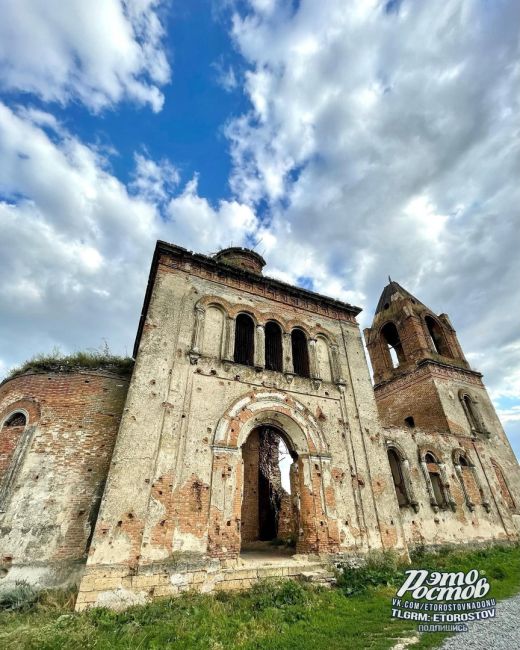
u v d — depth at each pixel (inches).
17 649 231.9
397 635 263.3
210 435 446.0
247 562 402.3
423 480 676.1
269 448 759.1
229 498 416.5
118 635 261.9
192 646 245.8
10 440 455.5
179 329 509.4
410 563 484.7
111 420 490.9
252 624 282.4
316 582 392.5
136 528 360.2
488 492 761.6
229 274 612.1
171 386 456.8
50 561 382.9
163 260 566.9
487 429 885.8
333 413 555.5
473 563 519.2
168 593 342.3
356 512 485.4
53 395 486.3
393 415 961.5
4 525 389.4
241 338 608.1
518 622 276.8
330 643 250.4
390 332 1130.7
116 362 555.5
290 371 560.1
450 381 916.6
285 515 663.1
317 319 663.1
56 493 420.5
